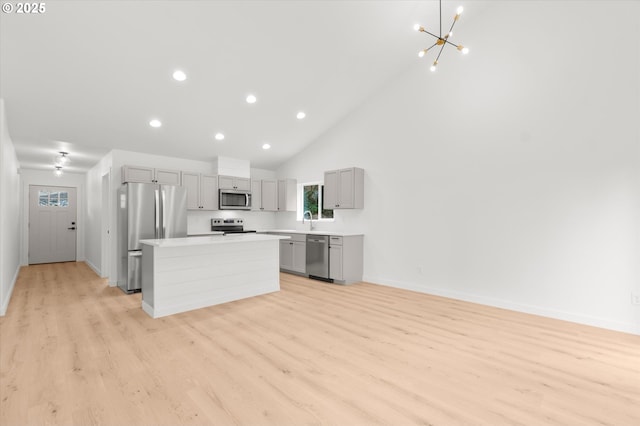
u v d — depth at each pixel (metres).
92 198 6.72
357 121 5.54
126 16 3.02
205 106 4.56
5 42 2.96
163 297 3.54
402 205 4.87
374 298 4.27
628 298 3.03
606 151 3.14
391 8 3.65
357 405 1.85
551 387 2.05
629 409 1.81
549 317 3.47
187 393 1.97
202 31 3.38
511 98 3.77
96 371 2.23
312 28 3.68
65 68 3.39
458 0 3.76
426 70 4.59
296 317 3.46
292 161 6.87
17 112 3.89
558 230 3.44
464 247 4.18
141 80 3.80
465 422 1.70
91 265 6.79
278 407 1.83
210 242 3.70
